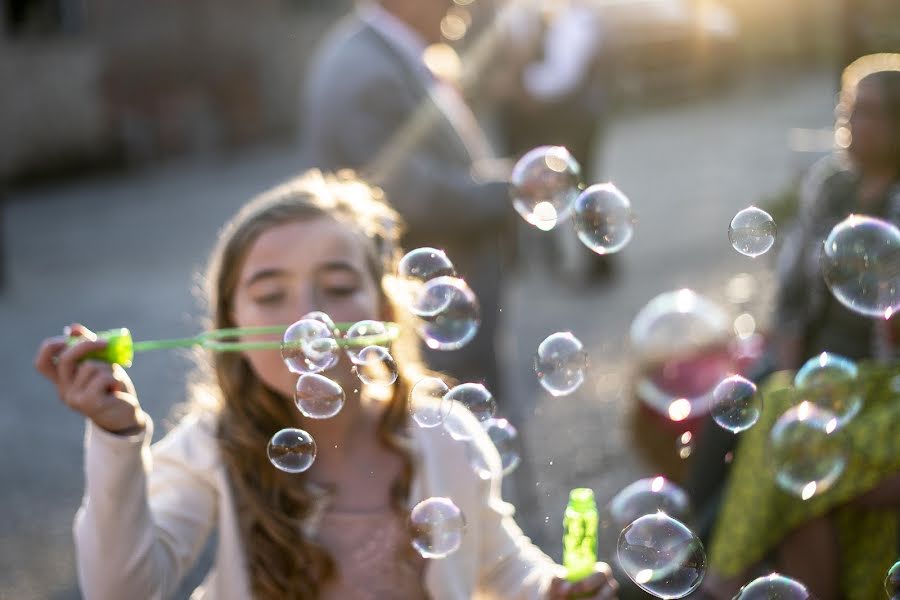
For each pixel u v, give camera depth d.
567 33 6.56
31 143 12.98
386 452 1.80
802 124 13.06
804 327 3.00
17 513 4.06
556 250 7.29
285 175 12.68
